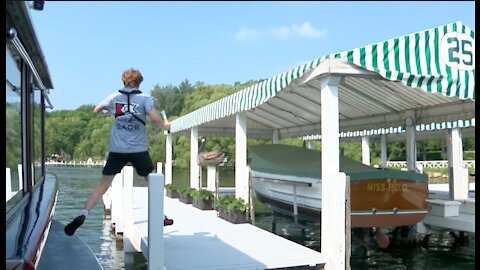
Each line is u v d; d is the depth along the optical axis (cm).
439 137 1432
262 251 618
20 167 347
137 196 1351
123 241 863
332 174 585
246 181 932
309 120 1306
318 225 1064
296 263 567
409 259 787
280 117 1312
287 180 1059
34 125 458
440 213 838
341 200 577
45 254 493
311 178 953
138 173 490
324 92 612
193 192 1173
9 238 257
